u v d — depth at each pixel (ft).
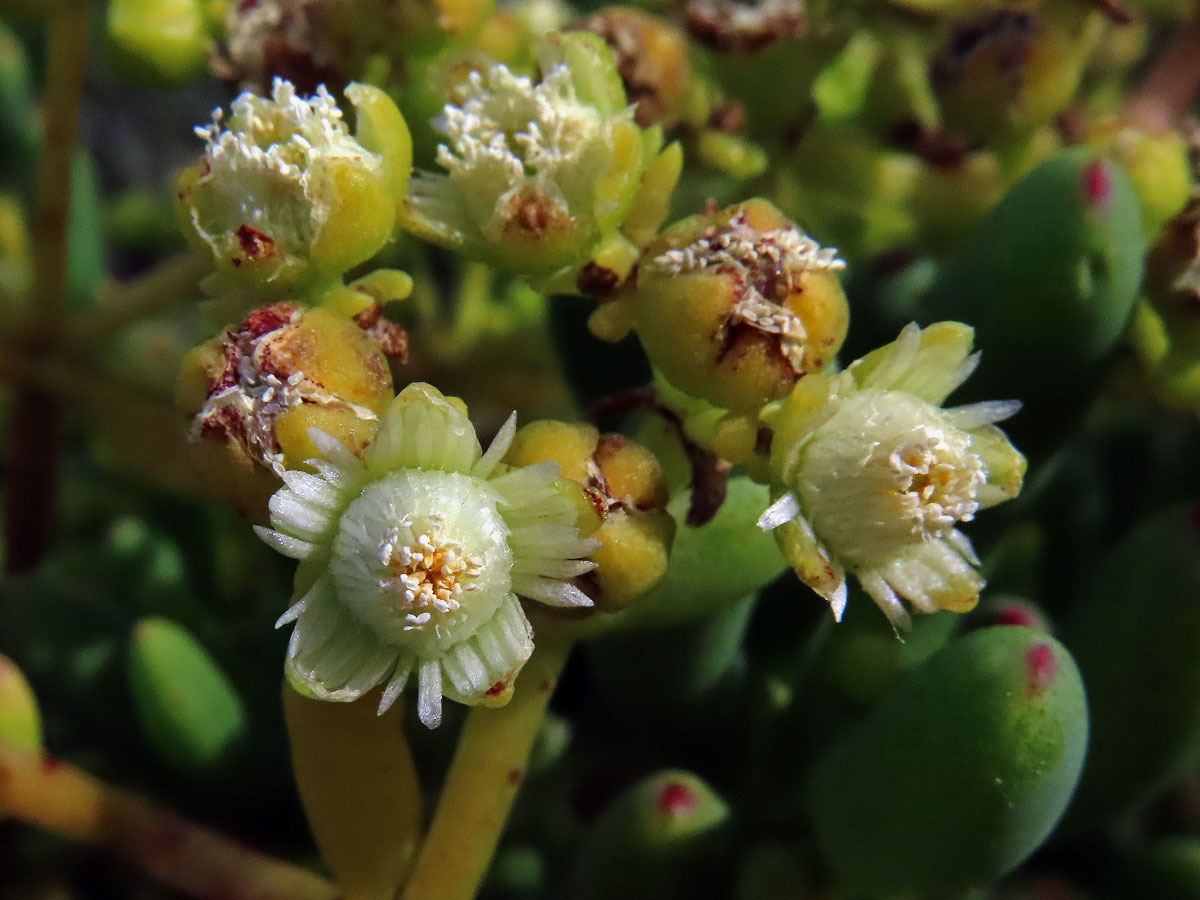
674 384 0.29
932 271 0.36
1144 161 0.34
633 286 0.30
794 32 0.36
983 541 0.34
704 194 0.37
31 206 0.48
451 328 0.44
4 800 0.31
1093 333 0.32
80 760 0.36
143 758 0.35
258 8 0.34
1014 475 0.29
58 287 0.39
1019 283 0.32
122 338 0.42
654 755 0.36
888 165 0.37
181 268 0.39
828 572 0.29
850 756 0.30
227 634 0.38
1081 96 0.41
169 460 0.41
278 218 0.30
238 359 0.29
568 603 0.28
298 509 0.28
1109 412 0.40
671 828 0.32
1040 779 0.29
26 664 0.34
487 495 0.28
